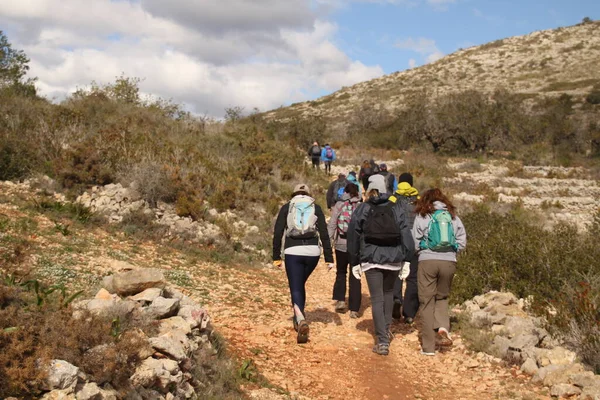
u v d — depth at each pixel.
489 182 25.70
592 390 4.68
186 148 15.71
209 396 4.05
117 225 9.40
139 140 14.23
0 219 7.73
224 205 12.84
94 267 6.61
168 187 11.54
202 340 4.65
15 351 3.08
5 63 19.48
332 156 24.17
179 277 7.58
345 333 6.52
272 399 4.42
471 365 5.63
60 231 8.01
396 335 6.61
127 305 4.25
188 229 10.26
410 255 5.87
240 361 5.04
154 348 3.85
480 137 36.91
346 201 7.20
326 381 5.07
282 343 5.88
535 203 20.75
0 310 3.52
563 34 89.25
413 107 39.56
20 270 5.20
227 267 9.00
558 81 69.12
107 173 11.25
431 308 6.00
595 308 6.10
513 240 8.71
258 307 7.05
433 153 36.12
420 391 5.04
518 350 5.81
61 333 3.41
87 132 14.27
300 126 35.59
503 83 72.75
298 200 6.13
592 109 52.16
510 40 93.44
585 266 7.76
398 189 7.02
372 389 5.00
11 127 12.61
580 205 20.92
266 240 11.36
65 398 3.03
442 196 6.10
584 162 34.09
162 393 3.66
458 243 6.00
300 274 6.07
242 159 17.77
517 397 4.89
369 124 45.09
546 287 7.55
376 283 5.93
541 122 39.47
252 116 36.62
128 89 21.86
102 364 3.35
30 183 10.39
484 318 6.74
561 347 5.73
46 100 18.95
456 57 90.81
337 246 7.20
